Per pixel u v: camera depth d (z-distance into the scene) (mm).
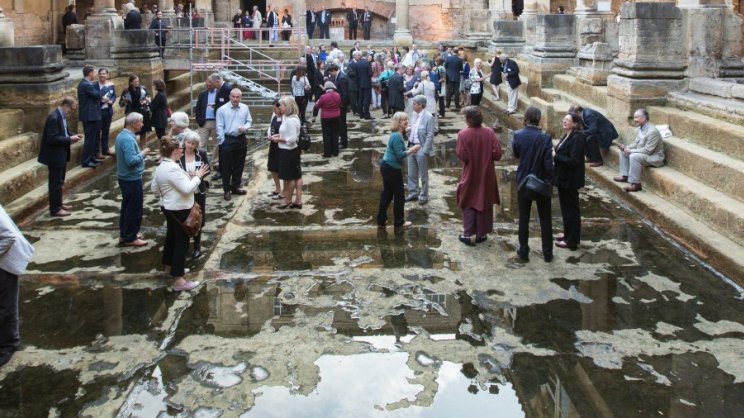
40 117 12078
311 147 15805
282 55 27000
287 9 32469
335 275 7945
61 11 22078
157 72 19375
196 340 6367
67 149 10266
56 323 6719
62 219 10148
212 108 12789
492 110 21359
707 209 8898
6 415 5152
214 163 13031
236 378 5711
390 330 6566
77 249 8828
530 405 5285
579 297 7273
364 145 16031
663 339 6320
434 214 10367
